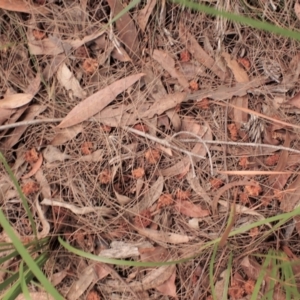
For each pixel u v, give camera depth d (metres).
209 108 0.82
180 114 0.82
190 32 0.80
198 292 0.82
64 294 0.82
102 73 0.81
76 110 0.80
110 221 0.82
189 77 0.81
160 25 0.80
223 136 0.82
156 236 0.82
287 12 0.80
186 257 0.82
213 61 0.81
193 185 0.82
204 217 0.82
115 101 0.81
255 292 0.73
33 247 0.78
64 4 0.79
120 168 0.81
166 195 0.81
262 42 0.81
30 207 0.81
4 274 0.81
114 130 0.81
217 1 0.79
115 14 0.79
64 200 0.81
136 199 0.81
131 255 0.82
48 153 0.81
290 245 0.83
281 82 0.81
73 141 0.81
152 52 0.81
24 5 0.78
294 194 0.82
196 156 0.82
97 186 0.81
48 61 0.80
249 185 0.81
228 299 0.83
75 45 0.79
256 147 0.82
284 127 0.82
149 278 0.82
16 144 0.81
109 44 0.80
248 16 0.80
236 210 0.82
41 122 0.80
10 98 0.80
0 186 0.81
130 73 0.81
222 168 0.82
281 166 0.82
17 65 0.80
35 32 0.79
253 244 0.82
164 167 0.82
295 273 0.81
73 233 0.81
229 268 0.78
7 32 0.79
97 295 0.82
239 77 0.81
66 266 0.82
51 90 0.81
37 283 0.80
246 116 0.82
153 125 0.81
